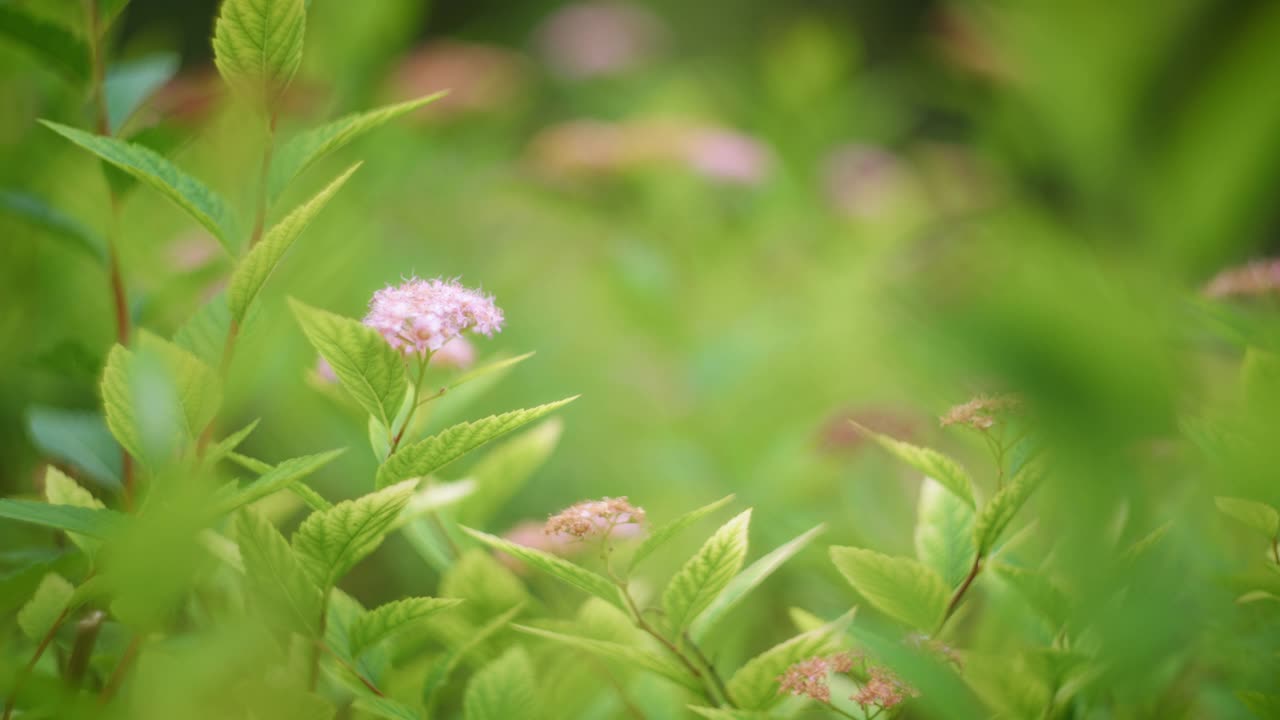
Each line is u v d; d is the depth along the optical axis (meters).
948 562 1.05
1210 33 0.87
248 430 1.01
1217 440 0.94
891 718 1.03
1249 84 0.87
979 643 1.08
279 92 1.03
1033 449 1.00
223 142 1.20
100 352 1.15
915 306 0.86
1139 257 0.88
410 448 1.00
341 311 1.55
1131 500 0.92
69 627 1.13
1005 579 1.02
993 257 0.85
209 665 1.01
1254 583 0.98
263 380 1.26
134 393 1.00
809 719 1.08
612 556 1.11
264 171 1.03
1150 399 0.85
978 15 0.89
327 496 1.39
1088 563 0.92
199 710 1.01
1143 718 1.04
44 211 1.13
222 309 1.04
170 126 1.10
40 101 1.30
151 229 1.44
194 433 1.01
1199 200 0.88
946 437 1.23
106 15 1.12
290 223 1.00
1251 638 1.00
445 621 1.09
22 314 1.31
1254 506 0.99
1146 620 0.94
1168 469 1.02
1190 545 1.01
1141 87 0.88
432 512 1.12
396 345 1.01
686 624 1.02
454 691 1.16
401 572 1.54
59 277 1.33
